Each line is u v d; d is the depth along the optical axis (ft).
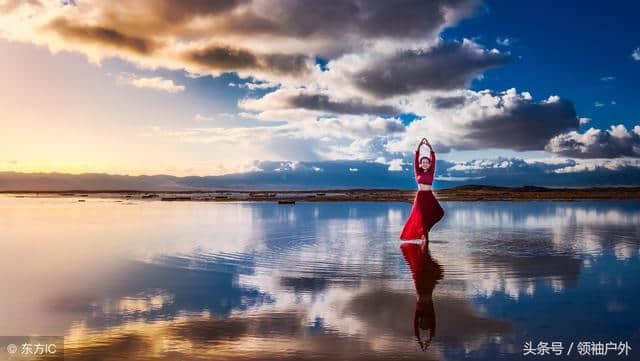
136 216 124.67
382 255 54.70
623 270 44.37
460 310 31.50
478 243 64.49
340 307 32.55
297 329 28.07
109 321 29.84
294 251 58.54
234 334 27.20
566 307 31.91
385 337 26.50
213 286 39.24
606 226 89.25
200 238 72.84
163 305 33.53
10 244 66.49
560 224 93.97
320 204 198.59
